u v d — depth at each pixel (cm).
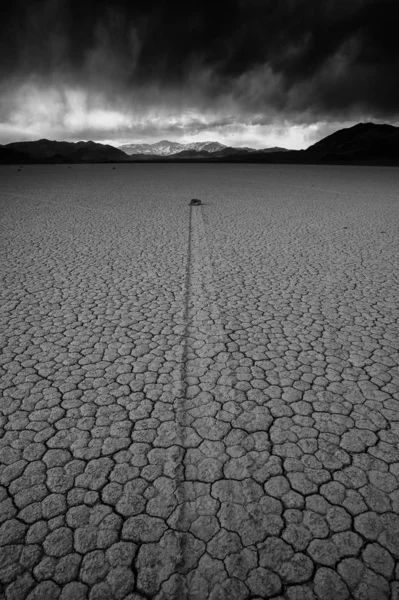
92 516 163
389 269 500
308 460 193
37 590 136
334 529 157
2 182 1872
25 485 178
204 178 2198
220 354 295
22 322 350
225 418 224
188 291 428
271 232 728
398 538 154
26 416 225
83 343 312
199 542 153
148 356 292
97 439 207
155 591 136
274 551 149
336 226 780
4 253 582
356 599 134
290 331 333
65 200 1196
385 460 193
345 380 261
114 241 659
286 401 239
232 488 177
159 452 198
